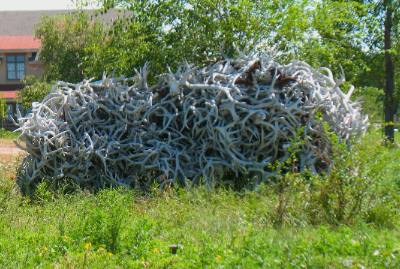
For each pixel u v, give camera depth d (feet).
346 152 27.84
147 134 38.14
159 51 50.90
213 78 37.70
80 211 29.73
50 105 39.60
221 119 36.81
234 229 25.14
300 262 20.21
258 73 37.22
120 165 37.78
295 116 36.11
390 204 27.14
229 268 20.13
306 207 26.86
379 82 83.97
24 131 38.11
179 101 38.42
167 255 21.93
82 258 21.62
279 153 36.58
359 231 24.22
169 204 30.81
